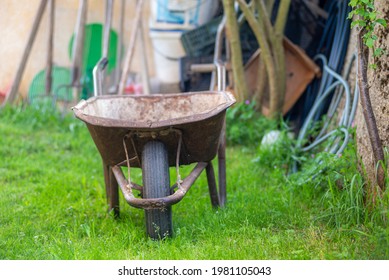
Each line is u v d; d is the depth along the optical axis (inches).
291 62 319.9
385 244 161.2
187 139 180.5
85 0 358.9
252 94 326.3
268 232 184.9
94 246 175.2
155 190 173.3
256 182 241.9
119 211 207.0
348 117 239.3
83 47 364.5
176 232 182.4
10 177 255.6
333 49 293.0
